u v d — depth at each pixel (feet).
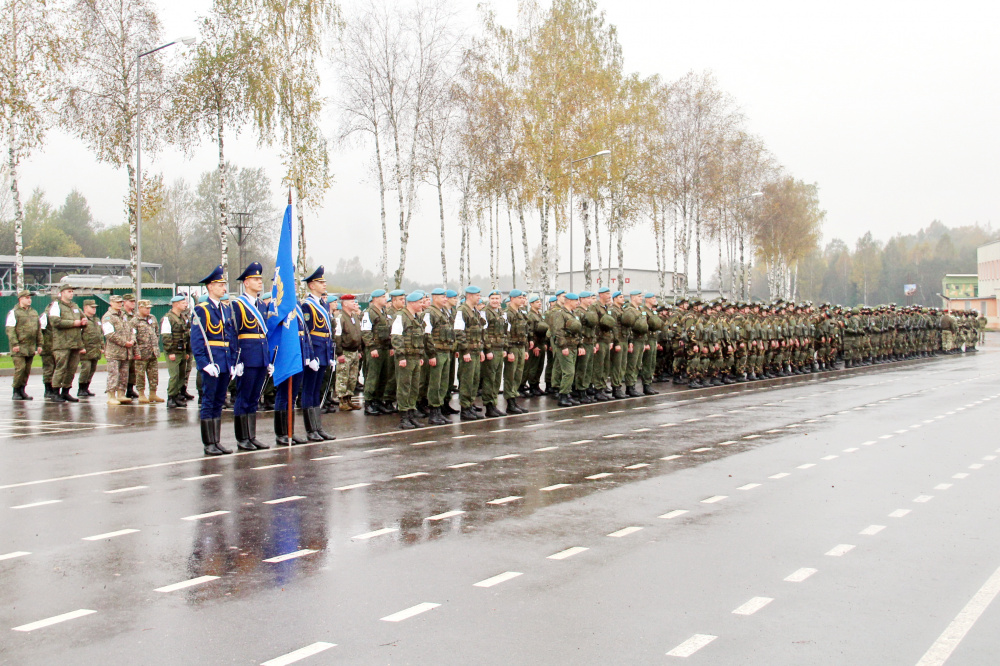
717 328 71.97
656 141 150.30
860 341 101.24
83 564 20.43
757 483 30.50
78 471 32.19
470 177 150.10
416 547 21.94
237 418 37.45
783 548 21.95
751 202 193.88
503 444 39.29
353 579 19.29
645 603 17.66
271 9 105.81
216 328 36.17
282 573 19.75
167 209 284.20
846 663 14.64
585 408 55.01
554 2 126.11
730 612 17.16
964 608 17.46
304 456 35.81
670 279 240.12
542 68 124.06
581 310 59.67
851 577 19.53
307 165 110.01
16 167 94.89
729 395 64.34
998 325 275.18
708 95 158.92
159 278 286.05
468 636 15.80
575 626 16.34
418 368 45.09
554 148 124.06
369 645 15.37
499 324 50.83
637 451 37.40
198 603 17.67
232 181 255.70
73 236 331.57
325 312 41.39
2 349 109.40
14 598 17.98
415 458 35.37
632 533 23.43
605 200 152.35
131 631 16.08
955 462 35.06
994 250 292.61
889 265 420.36
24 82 93.50
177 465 33.53
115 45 103.76
